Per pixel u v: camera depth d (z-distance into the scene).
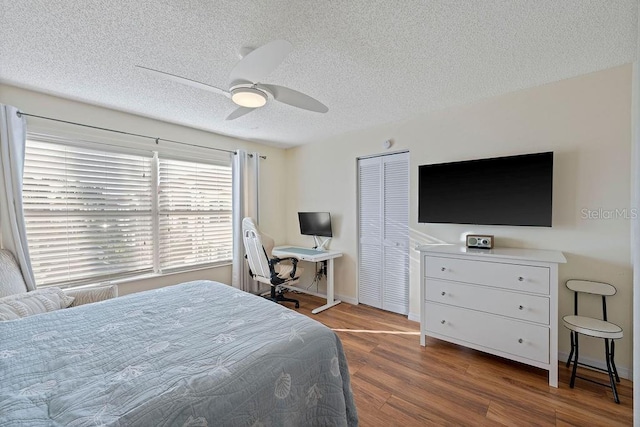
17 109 2.22
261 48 1.35
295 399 1.13
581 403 1.77
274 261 3.39
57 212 2.52
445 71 2.07
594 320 1.98
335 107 2.78
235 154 3.82
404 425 1.61
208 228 3.64
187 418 0.85
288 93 1.85
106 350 1.17
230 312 1.59
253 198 4.01
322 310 3.50
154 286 3.13
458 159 2.77
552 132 2.29
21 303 1.76
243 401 0.97
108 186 2.81
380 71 2.06
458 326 2.34
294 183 4.44
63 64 1.93
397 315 3.33
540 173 2.24
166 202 3.24
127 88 2.32
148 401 0.85
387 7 1.40
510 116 2.47
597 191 2.12
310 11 1.43
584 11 1.43
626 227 2.02
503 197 2.41
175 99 2.55
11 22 1.48
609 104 2.07
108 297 2.23
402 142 3.18
